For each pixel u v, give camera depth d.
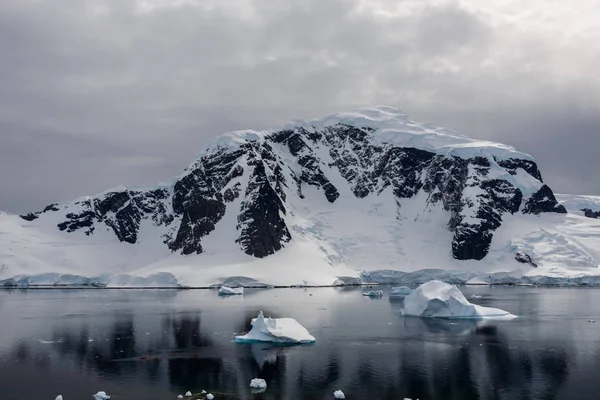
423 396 88.81
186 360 111.06
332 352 118.38
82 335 139.38
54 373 101.81
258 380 93.62
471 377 98.75
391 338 134.75
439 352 118.62
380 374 100.56
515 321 163.00
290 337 129.00
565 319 167.00
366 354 116.38
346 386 93.56
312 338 130.25
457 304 171.25
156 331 145.25
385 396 88.62
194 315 179.00
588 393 89.94
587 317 171.62
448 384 94.69
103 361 110.50
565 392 90.62
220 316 176.12
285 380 96.88
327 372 102.00
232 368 104.75
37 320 168.25
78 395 89.38
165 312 188.25
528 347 123.62
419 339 133.62
